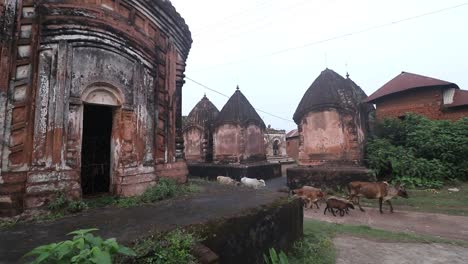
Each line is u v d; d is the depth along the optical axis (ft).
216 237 12.16
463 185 38.11
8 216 13.32
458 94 52.54
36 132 15.14
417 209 31.68
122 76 19.51
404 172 40.93
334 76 48.01
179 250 9.77
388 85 61.87
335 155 44.04
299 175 43.73
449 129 44.14
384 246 19.84
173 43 25.76
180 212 14.73
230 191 22.88
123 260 8.46
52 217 13.92
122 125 19.31
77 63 17.06
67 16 16.72
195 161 70.08
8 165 14.12
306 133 47.47
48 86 15.80
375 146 45.57
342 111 43.98
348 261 17.13
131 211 15.29
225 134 63.77
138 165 19.98
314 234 22.11
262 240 15.28
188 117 74.84
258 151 67.31
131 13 20.76
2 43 14.38
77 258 5.81
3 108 14.16
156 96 22.76
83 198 17.97
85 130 23.27
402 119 56.44
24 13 15.44
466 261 17.04
